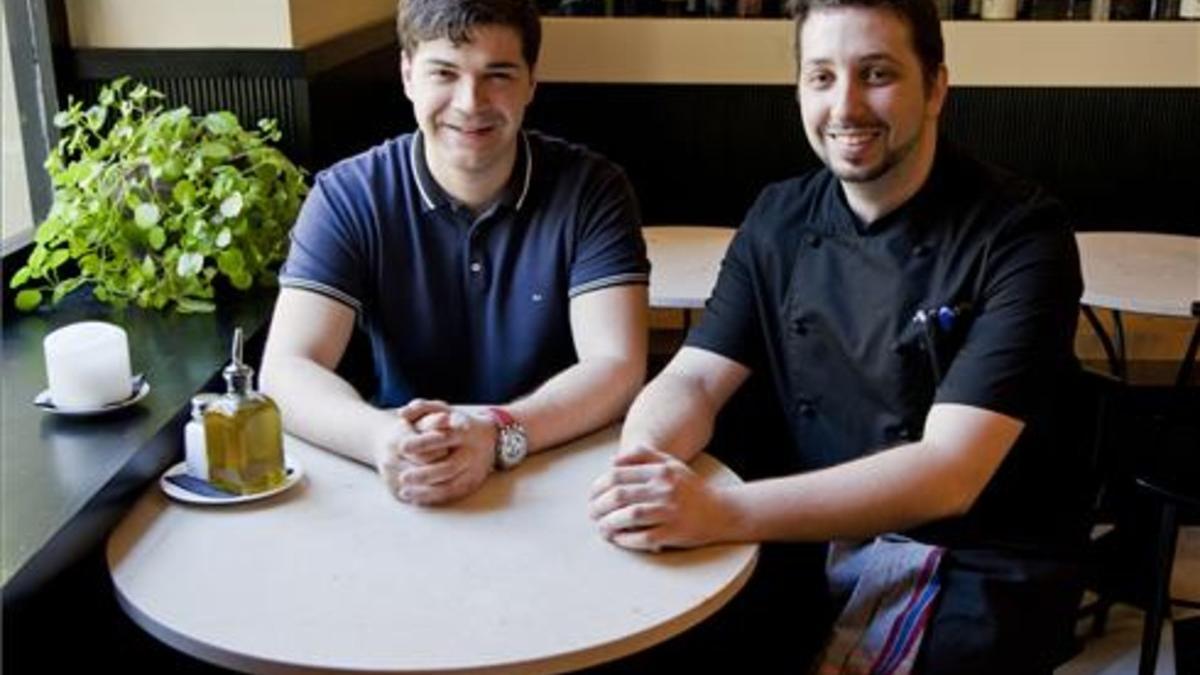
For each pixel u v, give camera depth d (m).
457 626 1.13
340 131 2.41
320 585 1.20
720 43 3.24
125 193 1.94
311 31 2.29
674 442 1.51
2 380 1.66
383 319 1.74
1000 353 1.42
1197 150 3.27
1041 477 1.51
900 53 1.43
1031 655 1.42
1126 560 2.44
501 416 1.46
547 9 3.31
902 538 1.48
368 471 1.44
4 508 1.29
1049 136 3.27
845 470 1.39
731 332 1.66
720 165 3.35
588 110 3.32
